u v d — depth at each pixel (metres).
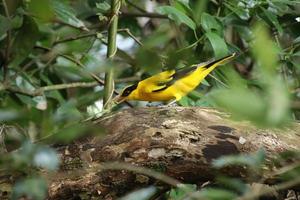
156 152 7.11
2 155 5.64
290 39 11.86
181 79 9.40
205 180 7.15
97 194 7.14
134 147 7.17
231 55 9.48
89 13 12.70
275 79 3.59
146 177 7.08
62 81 12.27
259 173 6.80
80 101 10.14
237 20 10.34
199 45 10.12
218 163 5.68
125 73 12.13
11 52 10.81
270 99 3.56
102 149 7.24
